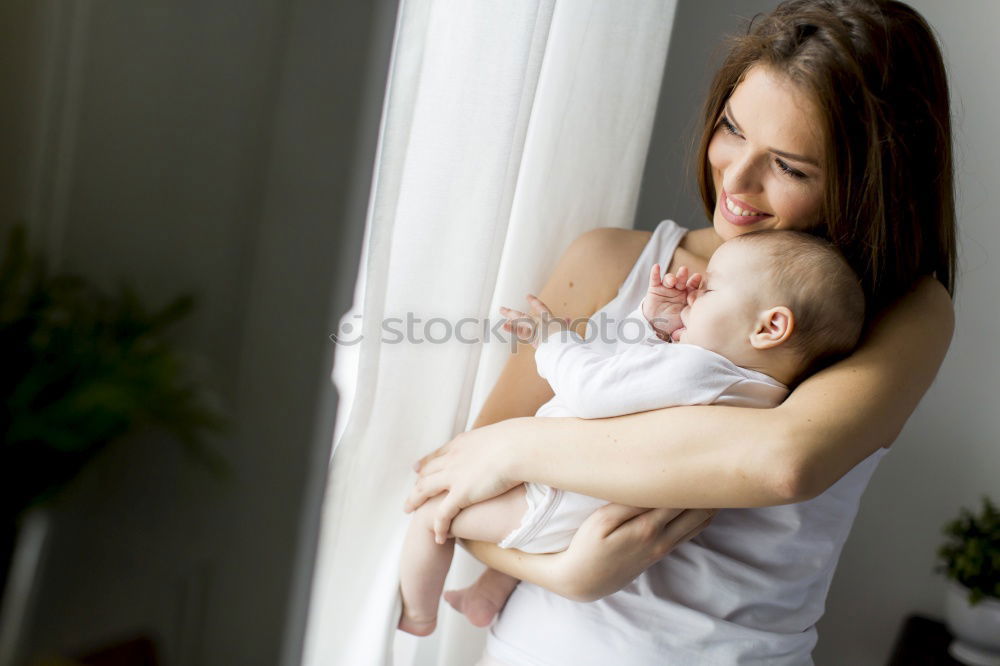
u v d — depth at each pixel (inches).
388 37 37.2
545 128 55.1
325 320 38.6
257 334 36.9
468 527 47.0
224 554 38.0
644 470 42.1
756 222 49.4
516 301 57.1
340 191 37.6
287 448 39.0
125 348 33.9
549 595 47.7
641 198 77.6
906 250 49.0
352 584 50.1
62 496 33.3
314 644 49.3
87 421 33.2
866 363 44.5
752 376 45.6
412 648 57.2
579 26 54.2
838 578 80.7
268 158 35.7
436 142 46.6
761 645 45.3
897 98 46.0
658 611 45.4
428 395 50.2
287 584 40.6
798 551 47.0
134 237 33.4
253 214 35.9
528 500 45.8
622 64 57.3
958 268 74.6
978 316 75.0
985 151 72.9
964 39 72.1
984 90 72.2
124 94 32.4
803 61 44.1
